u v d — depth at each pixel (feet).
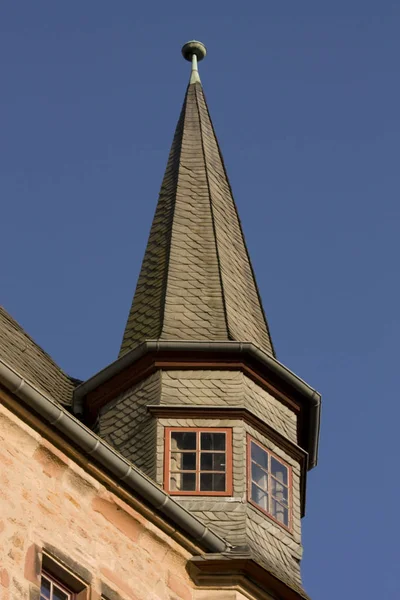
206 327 138.72
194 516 118.62
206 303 141.28
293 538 129.49
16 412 110.63
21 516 108.37
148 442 130.31
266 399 135.33
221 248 148.56
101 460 113.70
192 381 133.39
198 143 160.35
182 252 147.02
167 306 140.67
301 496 135.13
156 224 152.46
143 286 145.59
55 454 112.06
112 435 132.77
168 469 128.57
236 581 119.55
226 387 133.18
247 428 131.54
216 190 155.63
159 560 116.78
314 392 136.87
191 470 128.88
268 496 130.11
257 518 127.44
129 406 133.59
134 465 123.24
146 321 140.87
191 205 152.76
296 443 135.85
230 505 127.13
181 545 118.42
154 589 115.44
